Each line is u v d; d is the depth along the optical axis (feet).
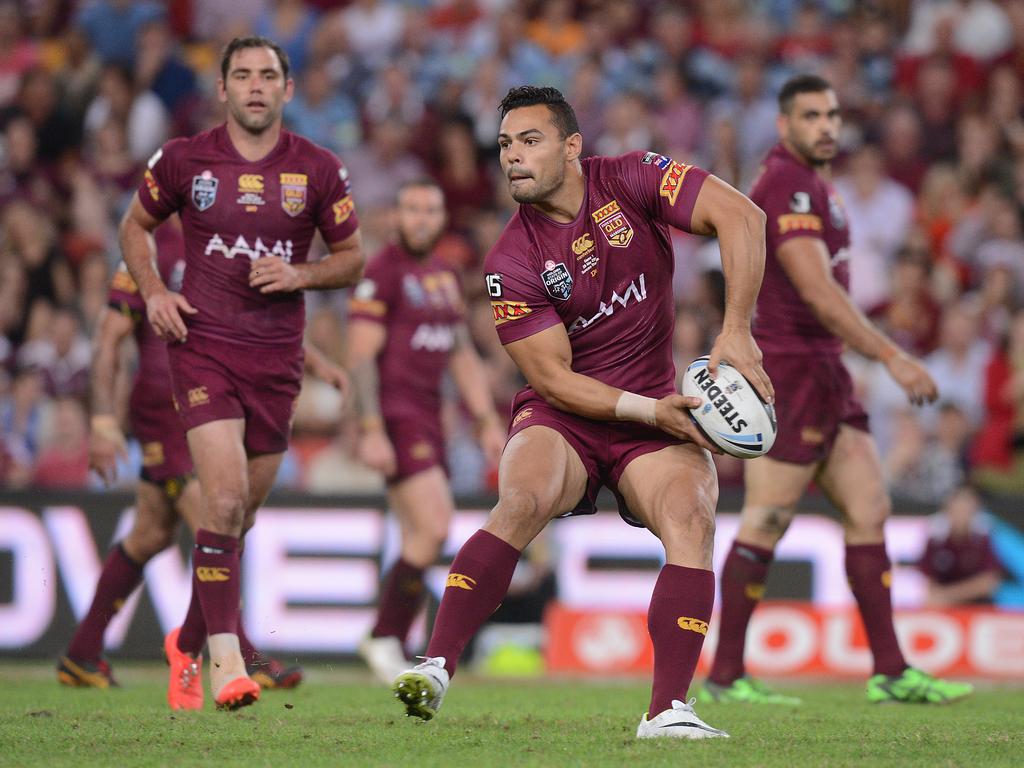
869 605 80.53
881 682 80.02
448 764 46.83
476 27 197.16
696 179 54.95
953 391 143.23
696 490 54.13
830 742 54.24
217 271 67.72
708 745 50.55
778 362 80.07
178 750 50.60
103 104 177.88
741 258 53.62
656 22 193.36
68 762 47.55
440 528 94.79
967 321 144.36
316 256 149.28
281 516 113.39
